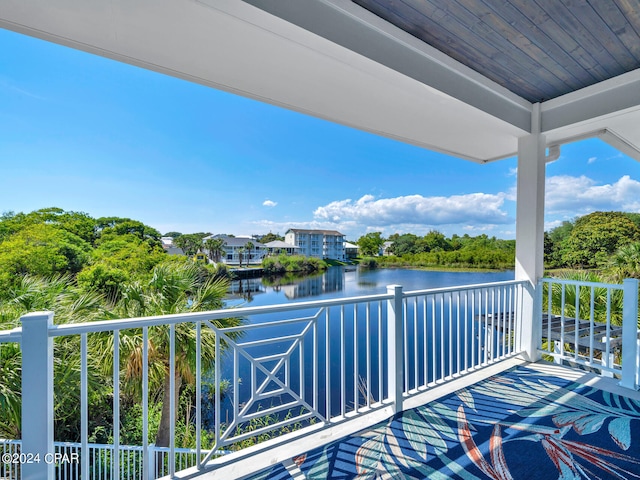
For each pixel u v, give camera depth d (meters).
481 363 3.37
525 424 2.32
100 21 2.12
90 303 5.57
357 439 2.16
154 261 10.58
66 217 11.66
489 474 1.80
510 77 3.31
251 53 2.49
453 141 4.52
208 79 2.94
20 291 5.36
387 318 2.57
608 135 4.05
